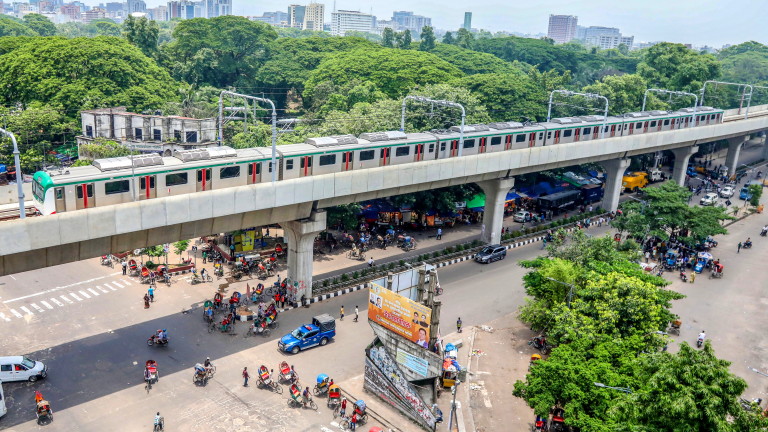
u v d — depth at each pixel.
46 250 42.62
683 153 108.81
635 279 48.56
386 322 44.81
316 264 69.88
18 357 45.03
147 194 48.06
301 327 52.03
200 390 45.00
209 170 51.25
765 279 74.00
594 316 47.34
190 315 56.38
